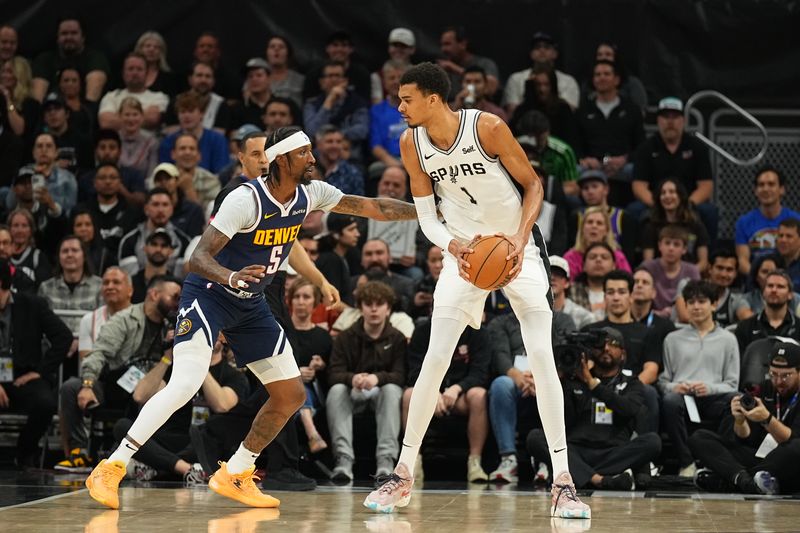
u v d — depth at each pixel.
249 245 6.81
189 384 6.83
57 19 15.93
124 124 14.68
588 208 12.91
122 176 14.18
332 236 12.46
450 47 15.30
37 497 7.78
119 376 10.72
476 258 6.59
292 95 15.48
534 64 15.35
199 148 14.38
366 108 14.81
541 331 6.94
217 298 6.85
